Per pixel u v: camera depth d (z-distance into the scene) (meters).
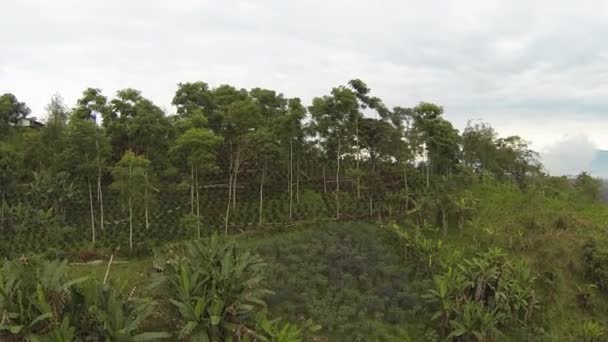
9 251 20.77
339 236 20.08
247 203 26.48
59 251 20.22
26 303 10.45
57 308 10.75
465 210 22.17
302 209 25.03
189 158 22.19
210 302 11.70
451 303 14.89
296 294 15.45
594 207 25.42
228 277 12.43
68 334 9.45
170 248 19.16
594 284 17.95
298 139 26.05
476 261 16.88
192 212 24.36
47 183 26.25
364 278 16.92
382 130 26.78
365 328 14.36
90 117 25.73
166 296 13.34
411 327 15.13
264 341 11.84
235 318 12.04
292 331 12.11
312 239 19.44
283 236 20.58
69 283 10.95
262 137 23.69
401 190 26.00
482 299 15.60
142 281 16.23
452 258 17.95
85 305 10.76
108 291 11.45
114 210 26.16
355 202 25.53
